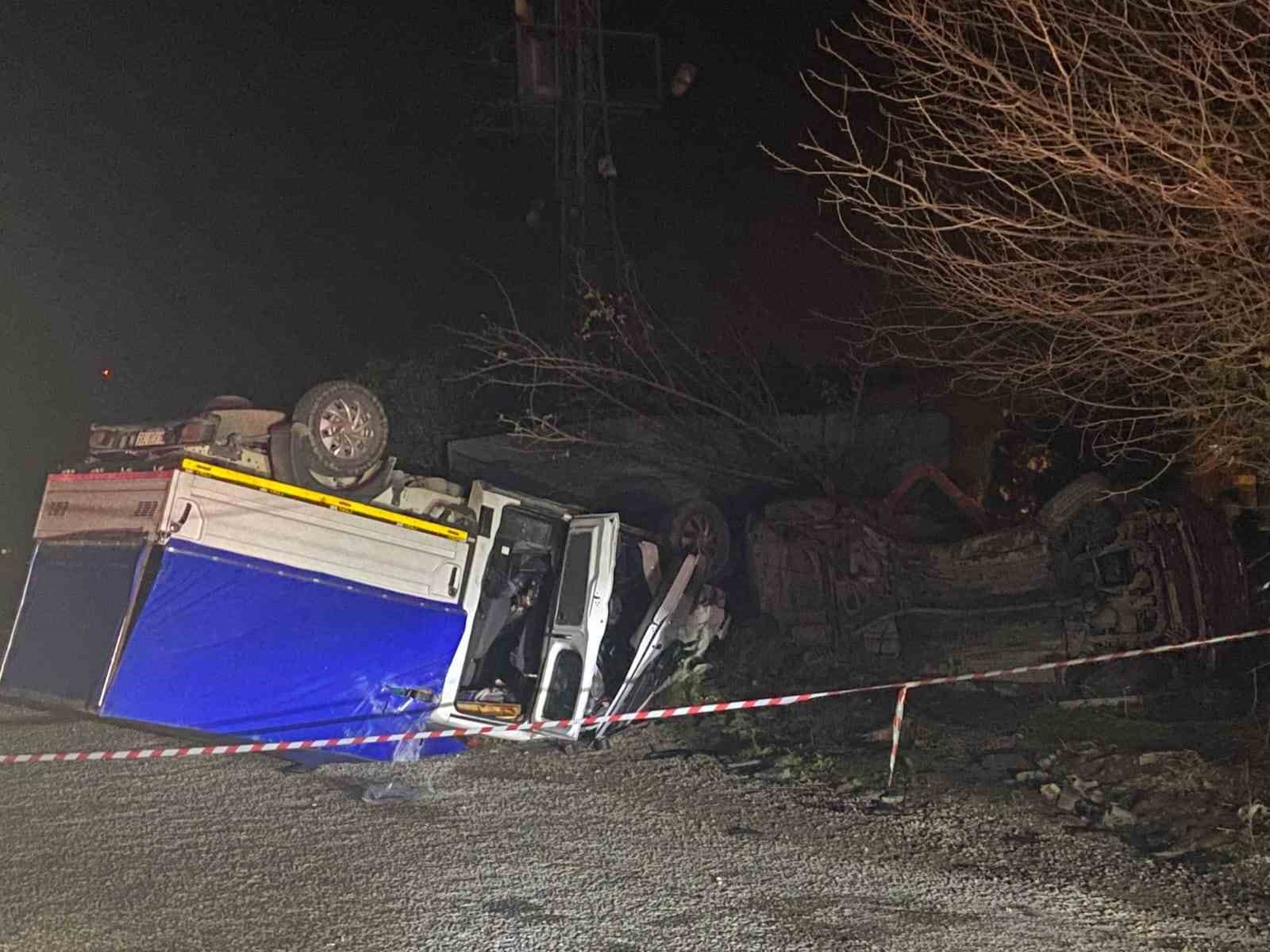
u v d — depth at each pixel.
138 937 5.73
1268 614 11.48
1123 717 9.98
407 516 8.83
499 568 9.61
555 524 9.73
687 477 14.73
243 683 8.09
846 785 8.57
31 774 8.88
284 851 7.11
